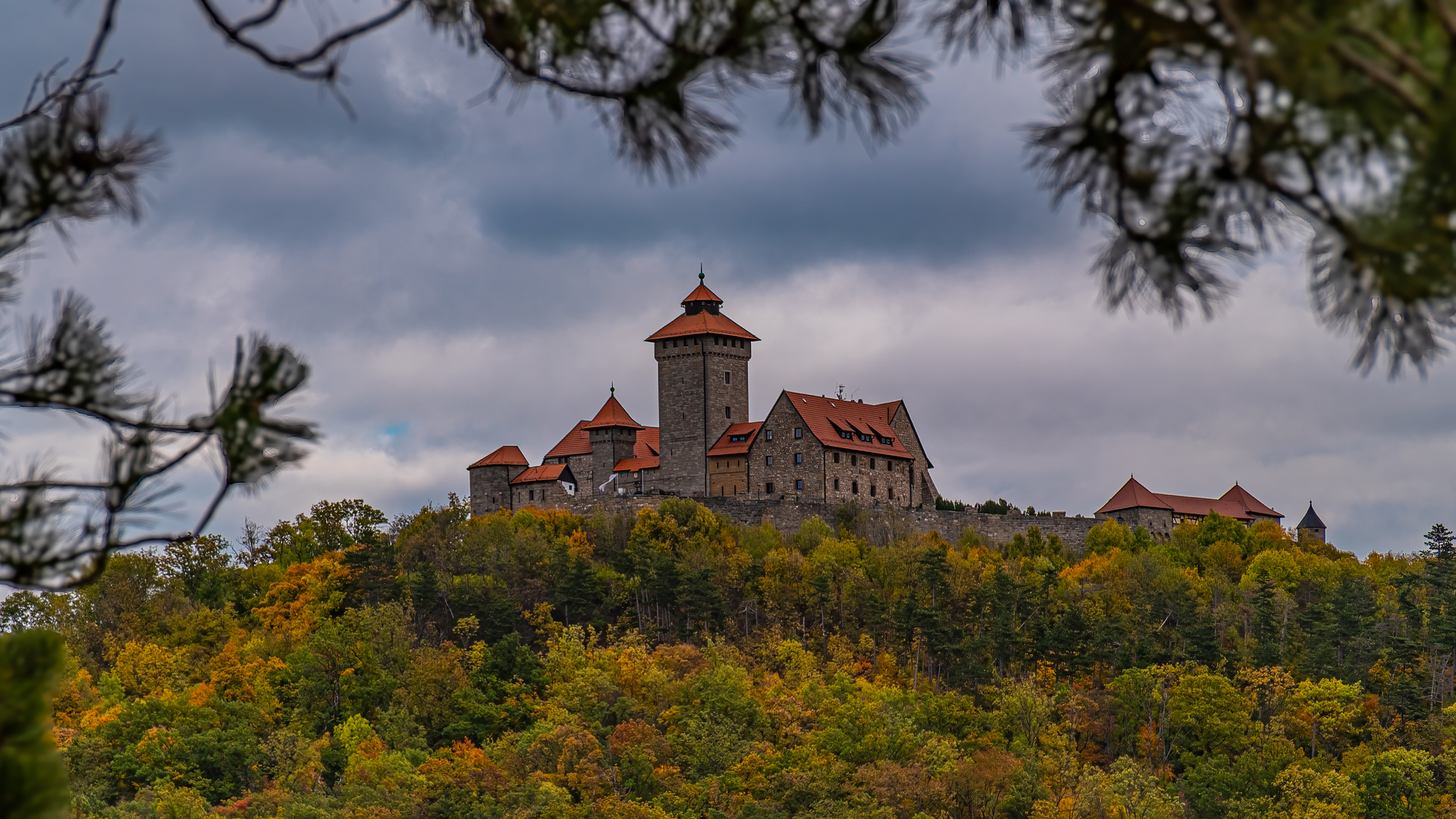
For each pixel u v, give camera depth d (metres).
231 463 11.80
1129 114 10.07
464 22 11.98
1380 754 120.12
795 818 103.25
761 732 119.94
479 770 109.50
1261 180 9.42
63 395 11.95
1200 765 119.12
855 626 141.38
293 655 133.75
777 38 11.02
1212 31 9.33
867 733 116.69
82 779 108.19
